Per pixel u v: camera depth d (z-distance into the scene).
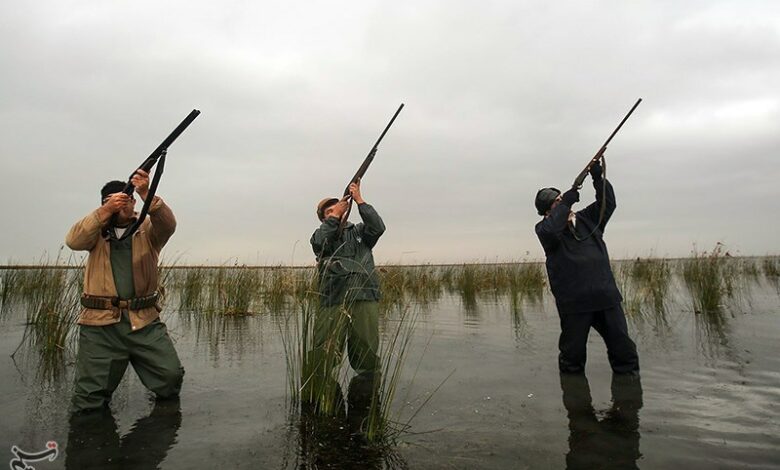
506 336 5.87
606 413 3.01
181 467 2.31
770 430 2.68
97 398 3.17
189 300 8.74
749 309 7.40
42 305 5.83
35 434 2.75
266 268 8.97
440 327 6.54
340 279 3.98
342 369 4.27
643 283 9.62
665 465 2.27
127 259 3.34
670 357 4.47
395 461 2.35
